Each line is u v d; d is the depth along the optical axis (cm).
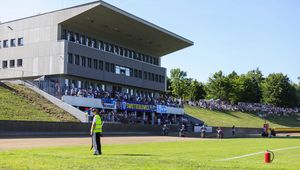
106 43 7975
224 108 10706
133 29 7819
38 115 5069
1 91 5472
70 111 5578
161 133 6412
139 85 8588
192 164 1440
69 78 6812
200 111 9781
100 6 6525
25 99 5534
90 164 1360
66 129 4741
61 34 6800
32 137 3891
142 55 9262
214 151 2609
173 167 1329
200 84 12719
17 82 6450
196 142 3862
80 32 7250
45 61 6781
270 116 11638
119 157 1686
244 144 3647
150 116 7700
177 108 8550
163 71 9588
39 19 6975
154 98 8400
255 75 15975
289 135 7706
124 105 6912
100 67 7412
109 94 6856
